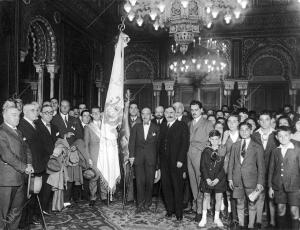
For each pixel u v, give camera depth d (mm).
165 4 8898
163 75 16016
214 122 7312
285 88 15008
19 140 4367
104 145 6094
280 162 4492
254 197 4664
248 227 4801
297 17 14562
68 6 11328
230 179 4898
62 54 11289
